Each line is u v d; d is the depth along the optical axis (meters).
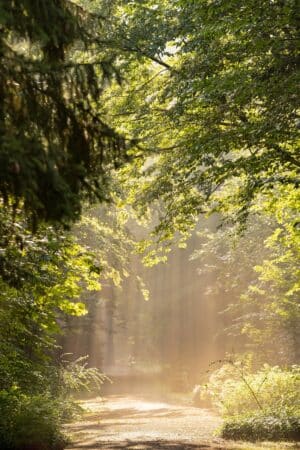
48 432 13.34
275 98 13.07
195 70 14.63
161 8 15.66
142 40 15.19
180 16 14.82
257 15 12.61
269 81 13.05
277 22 12.55
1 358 13.77
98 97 7.33
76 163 7.14
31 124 6.85
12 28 6.64
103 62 7.38
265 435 15.50
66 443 14.30
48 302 12.59
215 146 14.27
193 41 14.42
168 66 16.39
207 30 13.30
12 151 5.71
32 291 11.85
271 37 13.10
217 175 14.52
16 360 14.21
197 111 16.22
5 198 6.35
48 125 6.94
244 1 12.80
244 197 14.85
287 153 14.20
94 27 7.53
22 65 6.42
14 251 9.51
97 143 7.25
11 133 5.93
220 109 14.68
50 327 13.33
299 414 16.30
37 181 6.06
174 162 16.92
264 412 16.75
